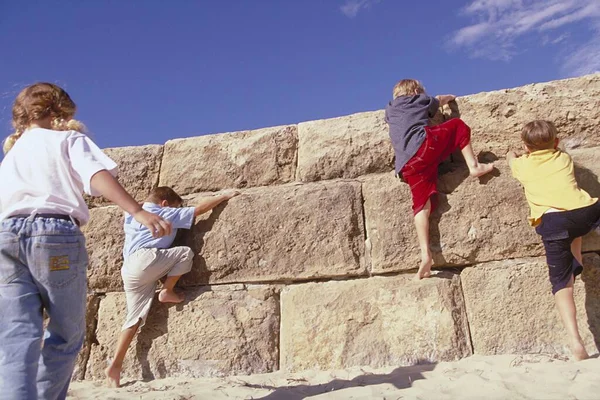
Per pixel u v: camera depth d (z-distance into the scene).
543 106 4.43
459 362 3.83
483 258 4.15
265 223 4.54
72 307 2.51
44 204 2.50
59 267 2.46
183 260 4.38
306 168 4.75
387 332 4.09
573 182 3.80
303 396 3.45
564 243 3.67
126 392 3.86
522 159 4.08
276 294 4.43
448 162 4.48
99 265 4.71
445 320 4.02
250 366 4.22
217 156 4.96
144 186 5.02
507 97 4.52
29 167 2.59
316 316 4.25
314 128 4.87
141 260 4.27
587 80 4.45
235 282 4.50
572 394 2.91
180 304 4.44
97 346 4.50
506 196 4.21
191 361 4.28
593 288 3.93
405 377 3.63
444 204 4.28
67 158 2.62
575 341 3.52
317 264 4.38
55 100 2.82
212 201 4.62
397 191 4.41
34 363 2.30
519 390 3.09
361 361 4.04
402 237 4.29
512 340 3.92
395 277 4.26
